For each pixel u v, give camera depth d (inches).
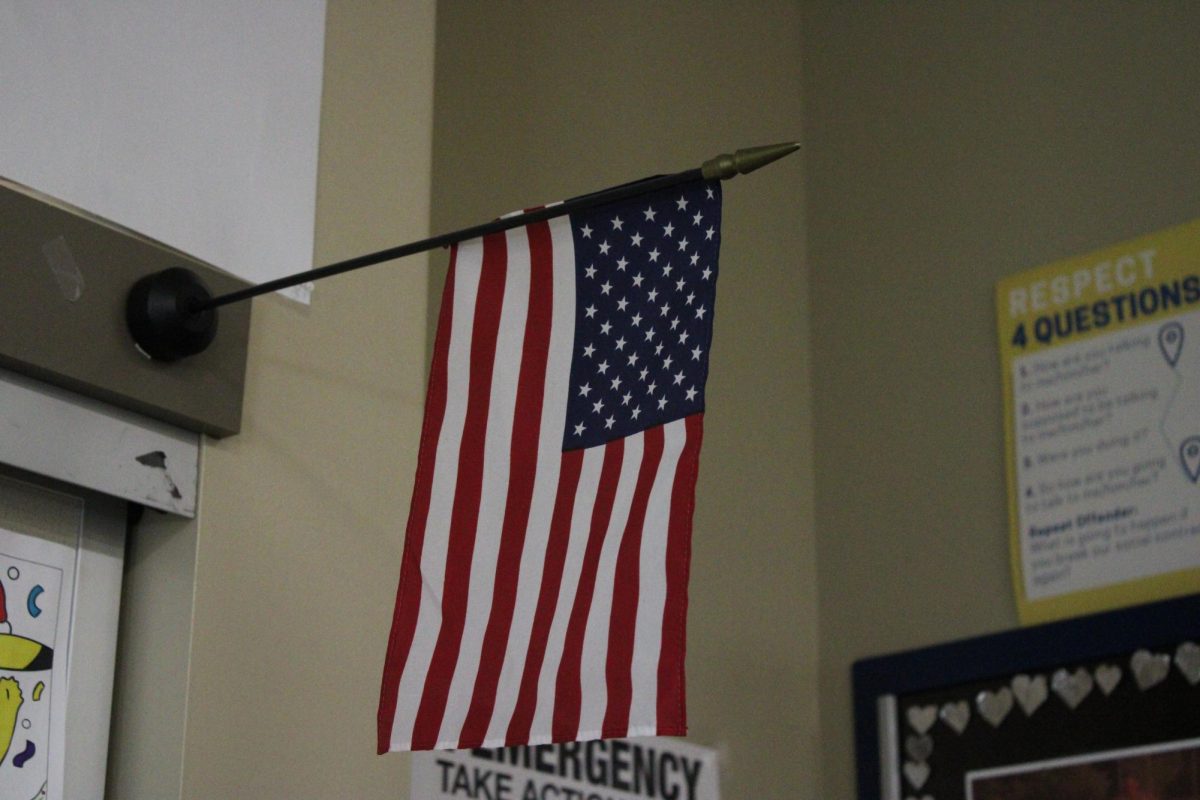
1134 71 167.8
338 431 112.9
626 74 179.3
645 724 84.6
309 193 115.2
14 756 94.2
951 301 176.4
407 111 125.6
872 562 174.9
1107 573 155.4
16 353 92.5
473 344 93.0
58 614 98.6
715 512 170.6
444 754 142.7
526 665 87.4
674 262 91.1
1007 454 166.2
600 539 88.5
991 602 163.6
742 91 191.6
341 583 110.2
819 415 184.7
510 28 170.2
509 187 163.9
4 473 97.7
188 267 104.2
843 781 169.6
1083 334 164.2
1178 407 155.3
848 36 195.8
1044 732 155.2
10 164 95.7
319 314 114.0
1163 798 144.9
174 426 102.9
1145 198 163.2
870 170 188.5
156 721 99.4
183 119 107.0
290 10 117.5
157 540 103.7
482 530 90.0
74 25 101.4
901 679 167.0
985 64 181.0
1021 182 173.9
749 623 170.4
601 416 90.4
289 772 103.4
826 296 188.2
